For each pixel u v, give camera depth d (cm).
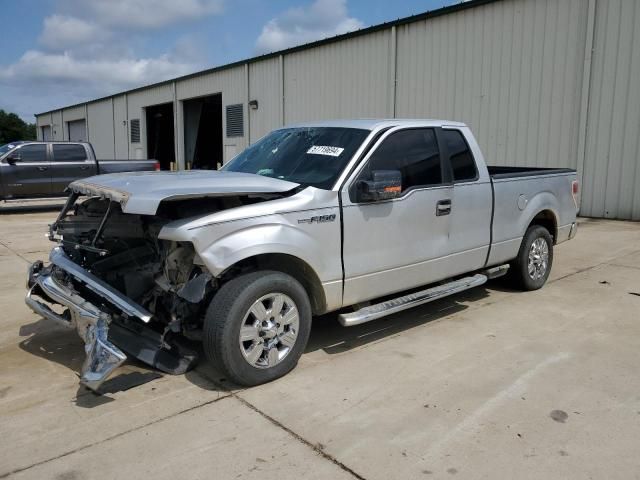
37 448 313
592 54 1190
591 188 1229
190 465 295
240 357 372
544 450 305
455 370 413
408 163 478
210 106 2880
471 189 527
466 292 634
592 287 651
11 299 614
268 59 2083
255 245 374
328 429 330
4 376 411
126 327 409
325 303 423
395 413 348
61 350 463
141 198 356
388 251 455
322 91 1853
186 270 387
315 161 459
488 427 330
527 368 415
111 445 315
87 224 446
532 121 1302
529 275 626
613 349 453
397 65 1584
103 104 3588
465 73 1418
